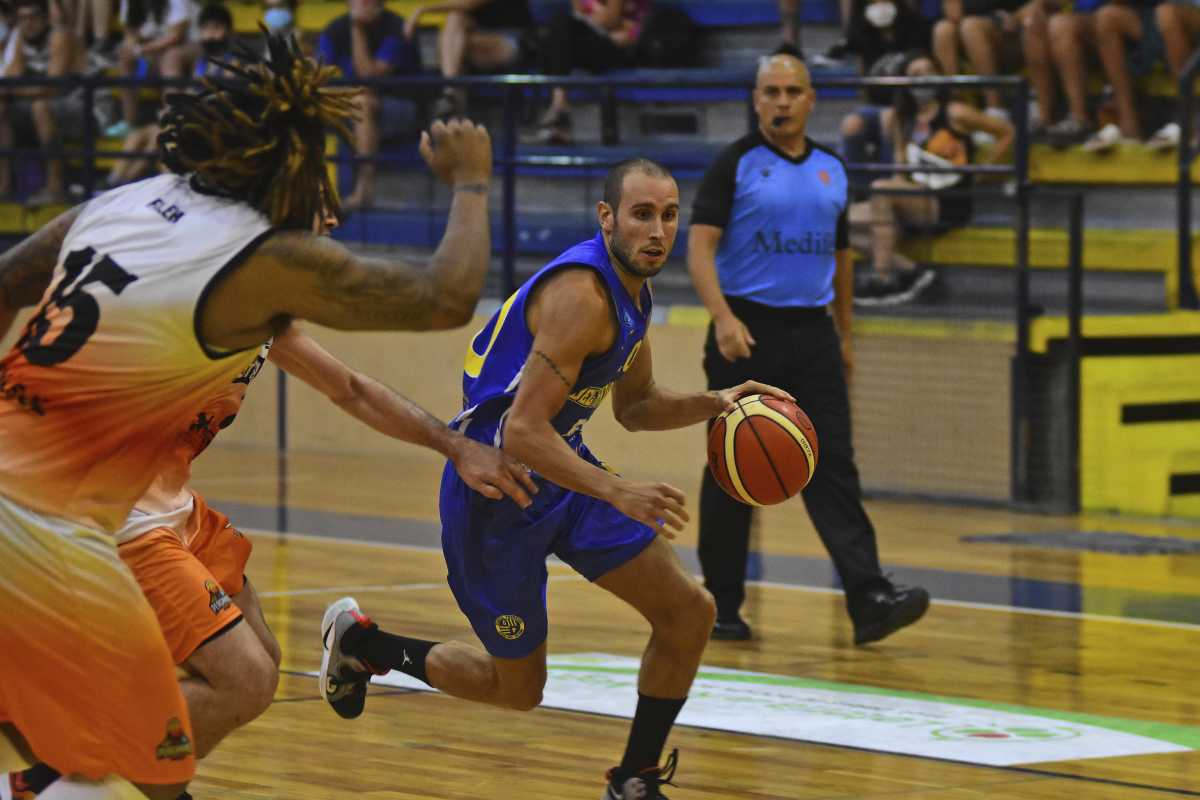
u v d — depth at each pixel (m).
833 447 12.87
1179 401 20.81
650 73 25.36
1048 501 20.42
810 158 13.09
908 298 21.53
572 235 24.64
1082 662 12.27
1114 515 20.16
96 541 5.79
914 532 18.66
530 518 8.06
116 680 5.81
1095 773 9.07
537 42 25.67
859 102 24.02
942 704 10.85
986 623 13.79
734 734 9.95
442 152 5.98
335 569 16.12
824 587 15.59
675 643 8.14
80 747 5.82
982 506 20.55
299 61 5.76
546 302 7.69
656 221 7.73
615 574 8.10
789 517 20.31
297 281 5.68
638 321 7.91
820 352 12.96
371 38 25.48
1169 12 22.25
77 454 5.76
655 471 22.75
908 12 22.66
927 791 8.70
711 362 13.18
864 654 12.55
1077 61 22.58
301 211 5.82
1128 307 22.38
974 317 21.00
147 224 5.77
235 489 21.72
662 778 8.42
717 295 12.75
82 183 29.39
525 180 25.48
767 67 12.95
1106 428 20.33
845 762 9.31
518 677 8.47
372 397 7.30
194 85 24.95
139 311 5.66
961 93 22.84
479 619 8.29
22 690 5.82
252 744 9.66
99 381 5.69
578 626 13.52
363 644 8.88
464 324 5.94
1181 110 21.42
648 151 24.67
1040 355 20.34
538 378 7.59
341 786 8.78
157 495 7.37
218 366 5.83
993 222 21.67
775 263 12.88
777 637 13.23
